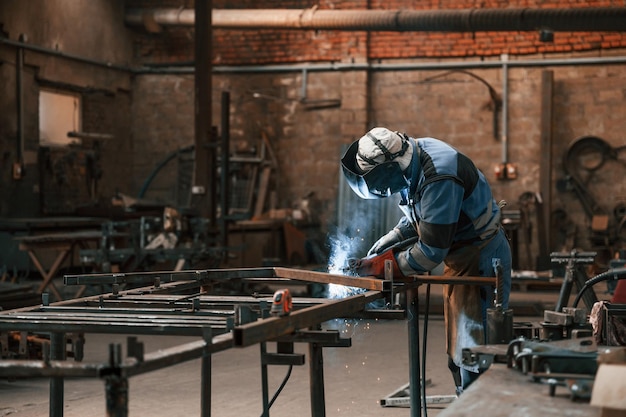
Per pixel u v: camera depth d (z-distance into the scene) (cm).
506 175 1496
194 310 321
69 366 209
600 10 1275
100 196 1523
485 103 1510
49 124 1457
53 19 1412
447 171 373
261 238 1429
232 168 1565
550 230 1465
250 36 1595
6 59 1326
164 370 672
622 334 287
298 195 1585
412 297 422
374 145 375
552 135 1485
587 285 346
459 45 1517
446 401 554
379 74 1559
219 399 571
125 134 1612
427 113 1538
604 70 1472
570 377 220
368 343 810
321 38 1569
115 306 351
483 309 400
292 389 604
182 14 1561
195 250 1033
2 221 1244
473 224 393
